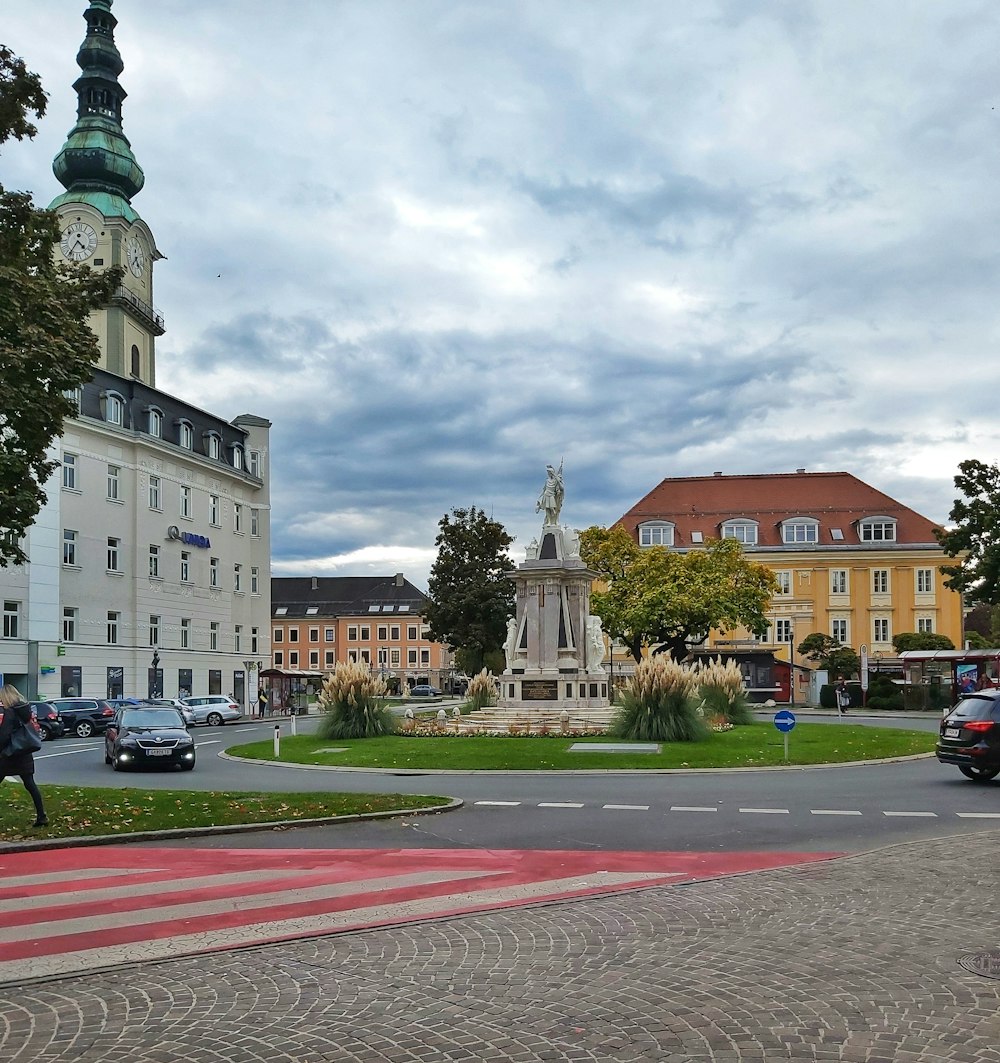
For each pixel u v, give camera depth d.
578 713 34.25
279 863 12.05
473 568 76.50
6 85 18.95
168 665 59.00
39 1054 5.84
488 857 12.38
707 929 8.59
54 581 49.78
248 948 8.09
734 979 7.13
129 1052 5.86
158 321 66.94
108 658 53.62
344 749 28.52
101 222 61.94
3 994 6.99
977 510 54.44
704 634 59.72
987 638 95.94
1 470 17.78
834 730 35.03
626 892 10.16
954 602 83.50
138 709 26.92
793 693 70.50
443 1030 6.16
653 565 58.03
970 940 8.17
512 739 29.31
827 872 11.08
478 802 17.59
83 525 52.28
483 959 7.71
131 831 14.13
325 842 13.64
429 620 77.38
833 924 8.73
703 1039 5.96
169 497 60.06
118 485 55.53
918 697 58.69
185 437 61.94
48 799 17.05
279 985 7.11
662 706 29.17
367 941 8.30
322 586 136.12
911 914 9.09
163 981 7.23
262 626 71.69
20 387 17.66
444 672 127.50
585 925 8.77
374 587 134.88
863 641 83.88
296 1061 5.71
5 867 11.90
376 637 129.38
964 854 12.12
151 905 9.77
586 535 60.56
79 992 7.00
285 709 66.88
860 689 64.56
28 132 19.44
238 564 68.88
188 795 17.58
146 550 57.12
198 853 12.80
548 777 22.14
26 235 19.61
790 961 7.58
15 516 18.66
